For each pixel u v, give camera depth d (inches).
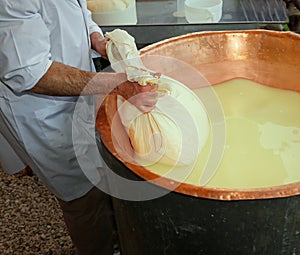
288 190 33.7
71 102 54.9
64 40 50.3
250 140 49.3
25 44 43.3
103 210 64.2
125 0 70.8
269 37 54.1
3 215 81.7
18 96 51.0
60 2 48.5
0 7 43.0
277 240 37.2
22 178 89.6
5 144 62.9
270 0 72.3
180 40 53.6
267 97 55.5
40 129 54.4
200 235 37.7
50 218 80.0
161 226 39.2
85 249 67.5
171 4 76.3
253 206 34.3
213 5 69.8
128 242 47.2
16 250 74.4
